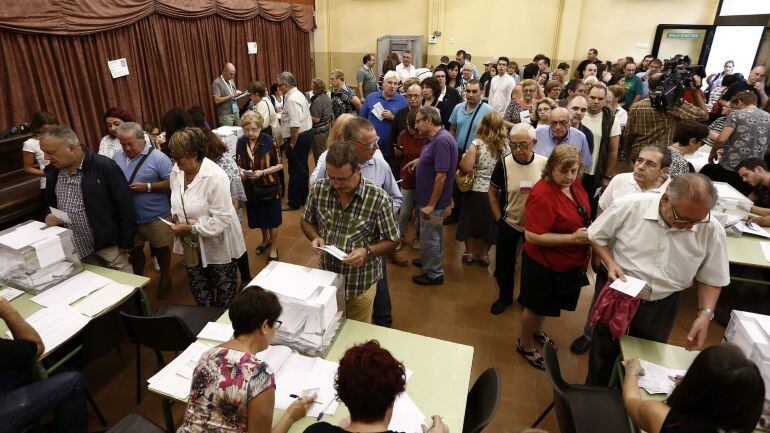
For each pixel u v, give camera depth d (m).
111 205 2.62
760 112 3.79
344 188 1.87
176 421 2.31
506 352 2.88
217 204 2.47
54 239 2.24
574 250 2.32
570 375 2.70
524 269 2.54
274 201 3.69
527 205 2.36
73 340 2.15
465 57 8.09
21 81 3.75
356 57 9.67
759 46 6.88
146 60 5.07
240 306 1.43
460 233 3.59
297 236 4.43
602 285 2.42
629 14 8.42
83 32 4.19
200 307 2.62
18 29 3.61
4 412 1.73
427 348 1.89
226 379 1.33
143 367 2.71
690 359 1.87
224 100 5.92
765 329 1.63
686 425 1.24
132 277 2.42
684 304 3.54
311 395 1.59
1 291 2.21
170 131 3.18
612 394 1.97
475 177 3.37
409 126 3.55
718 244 1.81
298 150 4.82
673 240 1.85
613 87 5.20
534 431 1.01
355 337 1.94
